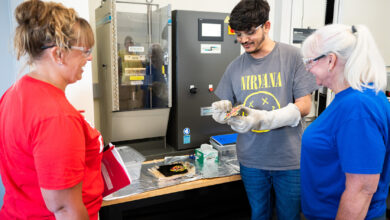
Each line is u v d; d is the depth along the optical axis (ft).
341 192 3.28
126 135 6.68
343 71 3.02
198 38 6.67
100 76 7.11
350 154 2.84
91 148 3.15
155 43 6.68
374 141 2.74
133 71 6.54
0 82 5.64
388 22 11.48
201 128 7.18
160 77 6.77
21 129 2.56
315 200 3.61
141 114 6.54
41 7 2.54
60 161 2.49
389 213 7.83
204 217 7.85
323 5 9.86
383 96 3.01
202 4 8.57
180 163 6.24
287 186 4.98
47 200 2.57
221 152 6.77
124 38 6.36
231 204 8.33
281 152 4.89
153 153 6.85
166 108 6.68
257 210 5.38
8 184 2.91
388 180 3.18
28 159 2.68
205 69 6.90
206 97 7.06
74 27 2.65
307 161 3.53
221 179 5.75
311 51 3.16
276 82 4.86
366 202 2.86
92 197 3.31
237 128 4.67
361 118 2.78
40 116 2.50
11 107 2.67
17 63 5.29
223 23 6.86
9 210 3.05
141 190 5.22
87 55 2.88
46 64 2.70
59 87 2.80
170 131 7.41
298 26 9.71
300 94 4.74
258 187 5.25
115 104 6.28
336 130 3.02
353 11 10.76
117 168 3.89
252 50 4.75
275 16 9.07
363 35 2.90
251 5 4.37
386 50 11.73
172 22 6.61
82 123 2.89
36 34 2.52
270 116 4.50
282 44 4.96
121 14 6.24
